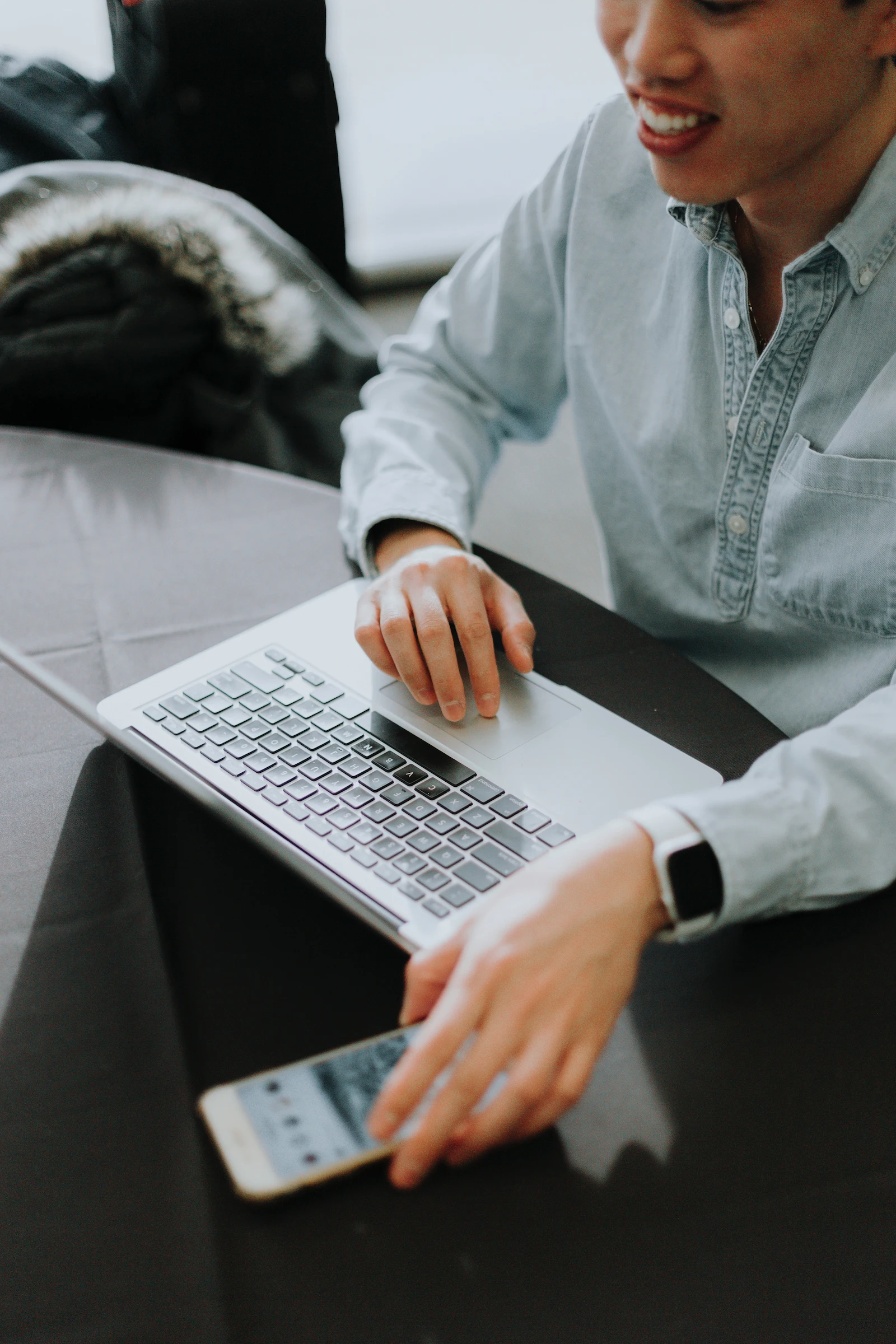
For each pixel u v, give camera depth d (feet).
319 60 6.23
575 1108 1.64
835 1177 1.54
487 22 12.14
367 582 2.73
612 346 3.06
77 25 9.24
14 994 1.83
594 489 3.37
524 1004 1.56
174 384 4.92
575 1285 1.43
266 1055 1.71
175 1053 1.72
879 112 2.29
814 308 2.52
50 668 2.52
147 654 2.56
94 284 4.63
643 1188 1.54
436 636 2.33
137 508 3.14
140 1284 1.44
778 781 1.94
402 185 10.27
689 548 3.08
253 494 3.21
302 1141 1.55
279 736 2.23
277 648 2.49
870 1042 1.72
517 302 3.33
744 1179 1.54
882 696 2.16
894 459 2.48
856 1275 1.44
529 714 2.31
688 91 2.05
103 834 2.13
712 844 1.79
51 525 3.07
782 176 2.35
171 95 5.95
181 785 2.05
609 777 2.13
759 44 1.95
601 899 1.69
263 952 1.89
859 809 1.92
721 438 2.87
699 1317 1.40
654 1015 1.77
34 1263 1.47
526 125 10.94
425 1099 1.59
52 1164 1.58
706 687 2.44
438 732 2.24
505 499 7.70
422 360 3.51
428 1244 1.48
